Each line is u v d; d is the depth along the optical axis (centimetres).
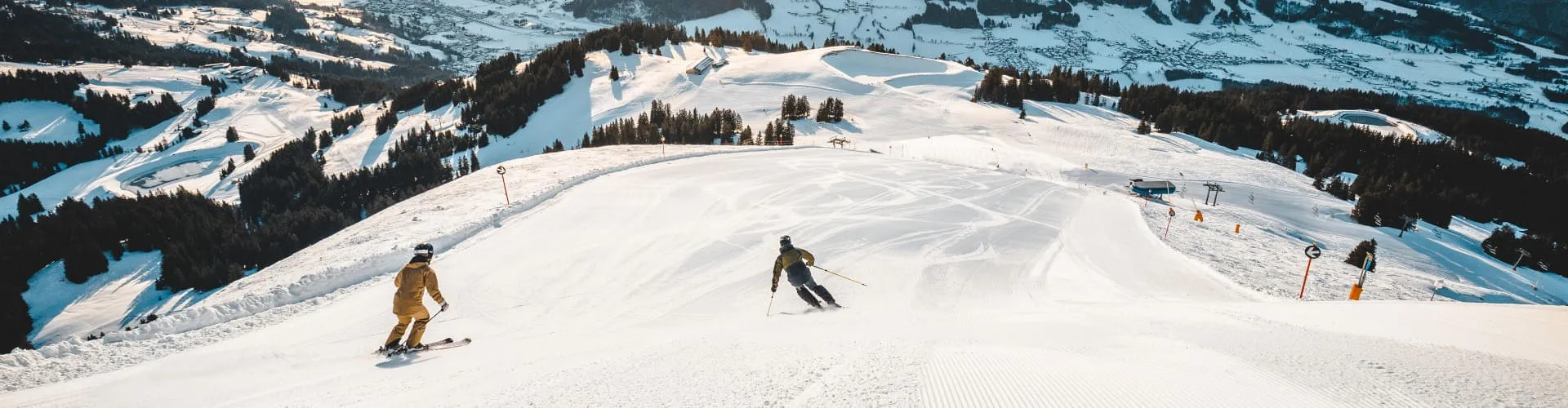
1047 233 2086
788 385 450
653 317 1148
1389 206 3641
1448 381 389
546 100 11494
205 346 952
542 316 1177
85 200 12900
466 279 1434
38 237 5325
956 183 2912
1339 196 4825
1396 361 461
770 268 1529
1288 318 790
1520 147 11619
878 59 12950
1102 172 4734
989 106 9419
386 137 12144
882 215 2194
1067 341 635
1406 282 1978
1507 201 6750
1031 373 444
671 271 1505
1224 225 2775
